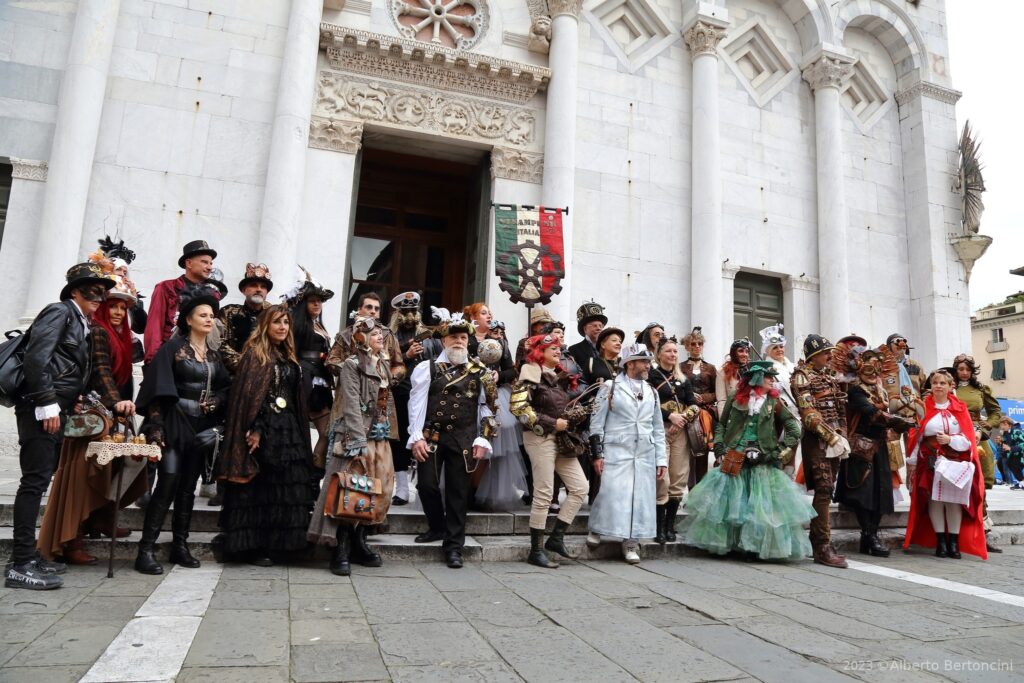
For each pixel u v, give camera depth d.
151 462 4.43
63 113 8.45
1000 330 40.09
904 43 13.46
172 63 9.23
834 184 12.27
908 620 3.84
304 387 5.22
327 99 9.81
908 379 7.58
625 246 10.91
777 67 12.84
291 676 2.55
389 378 4.87
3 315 8.11
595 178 10.91
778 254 12.06
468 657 2.89
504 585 4.32
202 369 4.45
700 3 11.62
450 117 10.34
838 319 11.83
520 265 8.88
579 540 5.57
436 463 5.16
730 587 4.56
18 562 3.69
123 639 2.87
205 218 9.02
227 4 9.59
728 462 5.67
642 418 5.47
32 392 3.71
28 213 8.41
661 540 5.85
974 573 5.43
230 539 4.39
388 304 12.43
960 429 6.31
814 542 5.70
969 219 13.01
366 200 12.55
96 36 8.73
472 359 5.22
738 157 12.06
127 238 8.68
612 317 10.64
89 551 4.46
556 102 10.48
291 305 5.46
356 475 4.44
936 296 12.61
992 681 2.84
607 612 3.75
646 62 11.62
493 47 10.67
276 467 4.46
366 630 3.20
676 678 2.73
